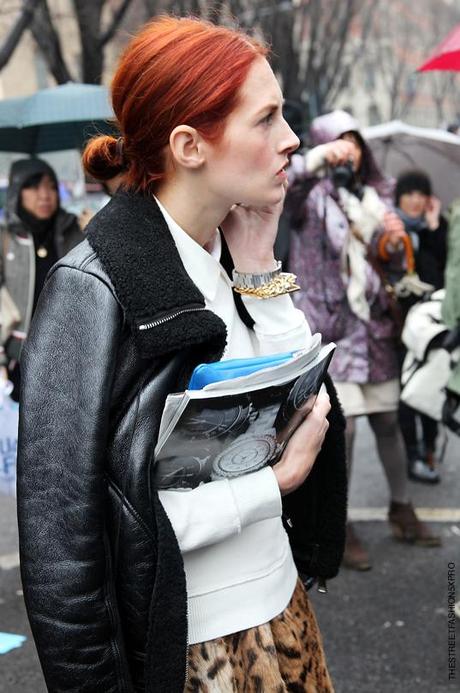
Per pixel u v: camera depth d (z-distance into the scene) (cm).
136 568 120
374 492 478
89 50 1070
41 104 556
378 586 363
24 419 120
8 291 431
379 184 387
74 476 117
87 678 117
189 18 132
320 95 2114
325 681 149
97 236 122
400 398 387
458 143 564
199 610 130
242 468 130
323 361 130
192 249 131
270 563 137
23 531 119
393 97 3384
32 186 417
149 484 120
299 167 371
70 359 119
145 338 117
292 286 144
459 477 502
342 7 2219
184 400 114
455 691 285
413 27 3447
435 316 368
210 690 130
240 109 123
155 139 125
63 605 116
